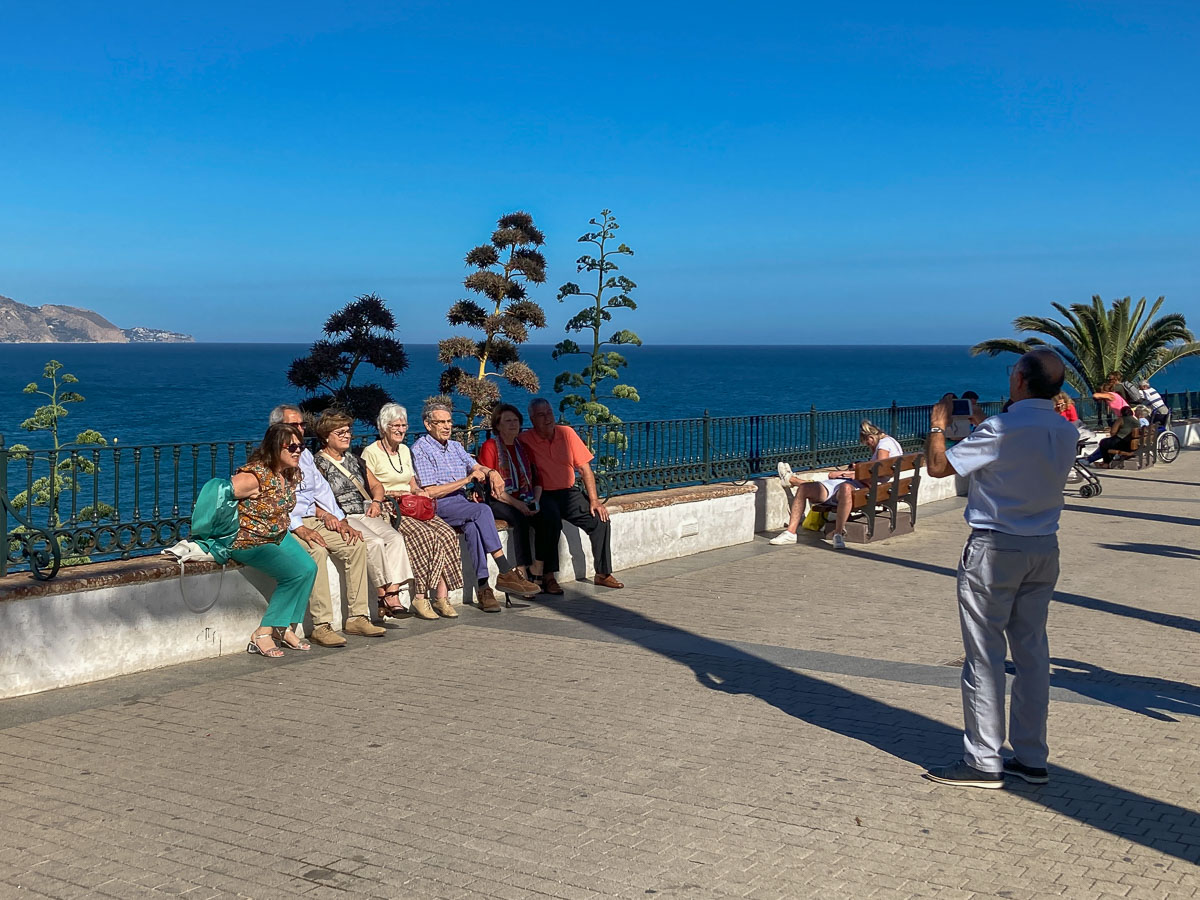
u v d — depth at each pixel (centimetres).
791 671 701
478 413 1202
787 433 1410
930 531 1357
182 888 392
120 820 455
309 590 745
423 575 845
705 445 1264
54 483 673
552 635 802
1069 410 1972
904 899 384
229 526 706
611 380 1562
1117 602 924
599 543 988
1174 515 1507
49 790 489
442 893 388
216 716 601
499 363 1250
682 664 718
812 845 430
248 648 751
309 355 1123
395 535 834
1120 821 455
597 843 430
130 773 511
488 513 893
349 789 490
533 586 928
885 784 498
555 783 498
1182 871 407
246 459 785
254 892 389
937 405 510
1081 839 437
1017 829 446
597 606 909
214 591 732
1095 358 2938
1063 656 741
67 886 394
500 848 426
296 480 737
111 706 620
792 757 534
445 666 712
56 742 557
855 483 1271
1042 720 497
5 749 546
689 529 1179
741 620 855
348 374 1150
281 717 600
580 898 384
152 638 698
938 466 503
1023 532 481
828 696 643
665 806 470
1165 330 2880
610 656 739
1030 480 480
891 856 420
